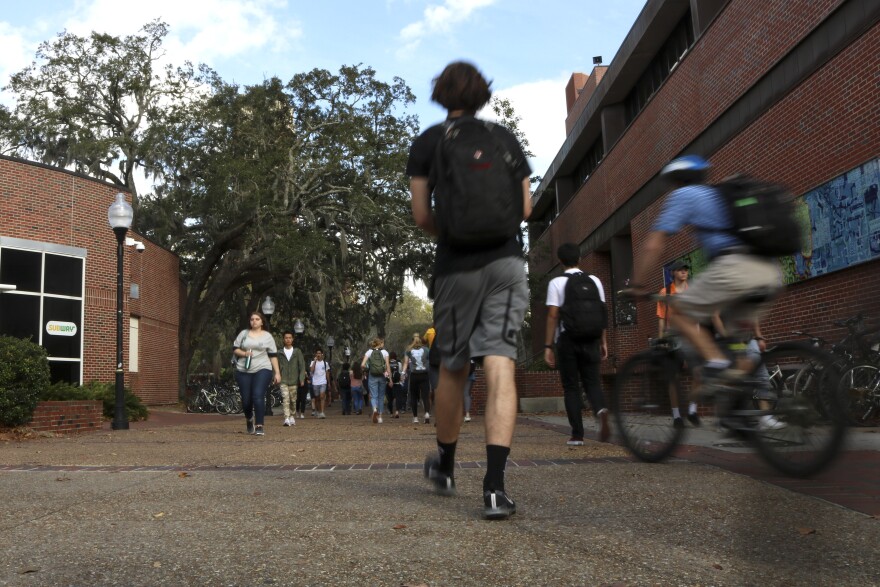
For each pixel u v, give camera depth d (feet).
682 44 57.93
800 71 34.88
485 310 11.39
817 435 13.33
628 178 64.18
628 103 72.84
